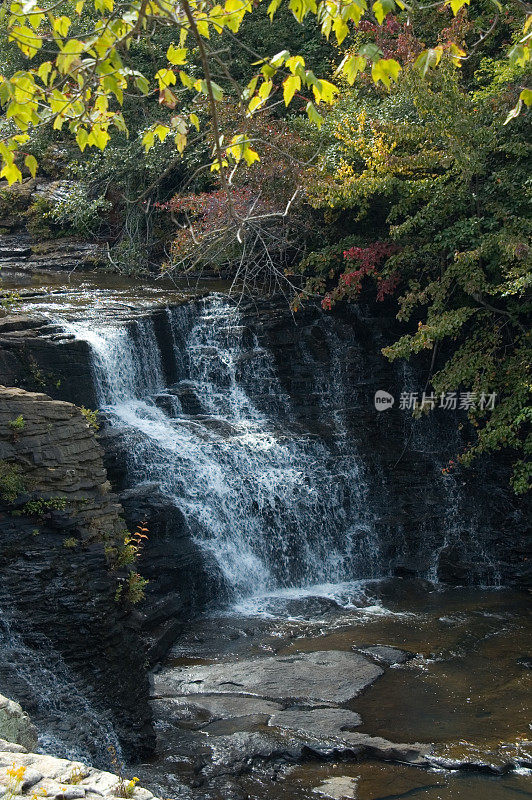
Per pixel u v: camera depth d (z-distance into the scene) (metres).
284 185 16.45
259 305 17.45
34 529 8.39
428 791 7.50
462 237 14.06
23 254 23.75
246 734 8.35
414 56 15.04
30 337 13.39
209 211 16.66
